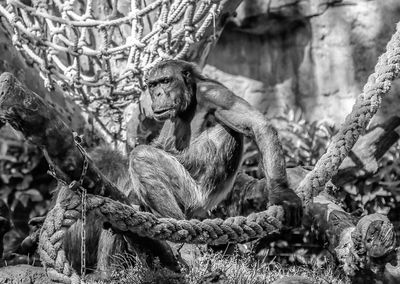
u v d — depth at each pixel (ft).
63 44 37.17
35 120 20.54
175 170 27.04
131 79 35.83
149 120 36.37
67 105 38.50
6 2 35.06
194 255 28.55
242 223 24.14
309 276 28.50
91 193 22.95
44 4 36.63
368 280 26.16
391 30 44.34
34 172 43.01
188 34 34.78
